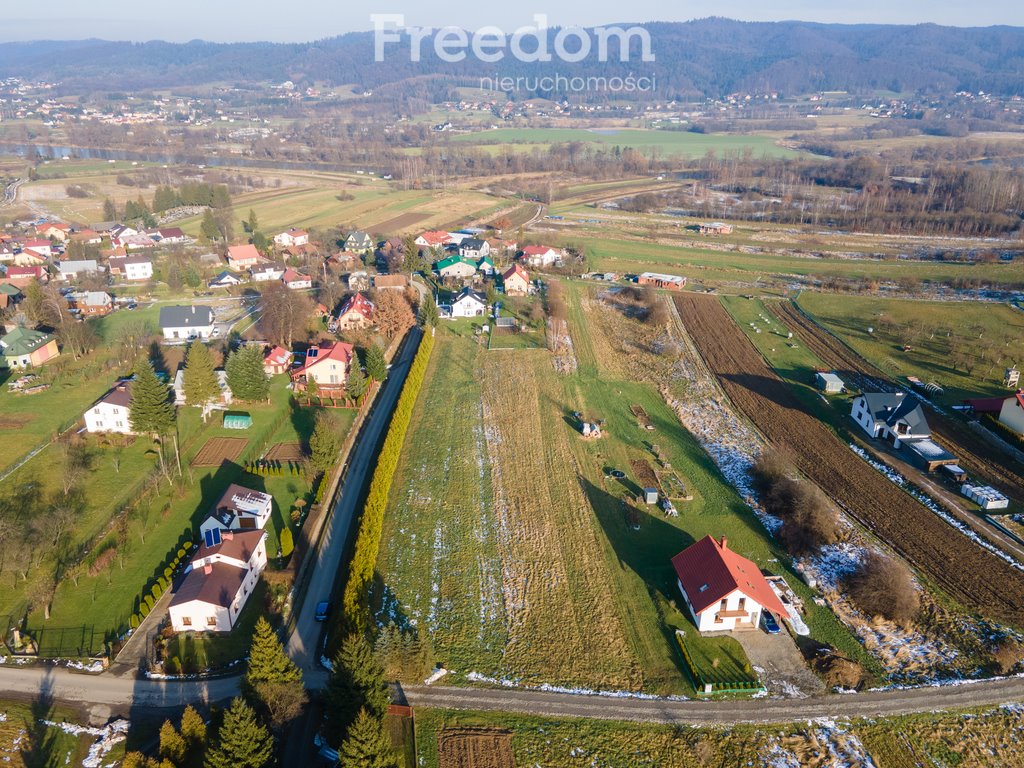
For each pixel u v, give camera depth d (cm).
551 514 6122
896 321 11025
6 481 6322
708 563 5066
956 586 5250
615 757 3900
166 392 7162
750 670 4484
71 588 5088
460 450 7144
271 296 10619
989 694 4344
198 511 6009
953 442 7288
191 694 4216
